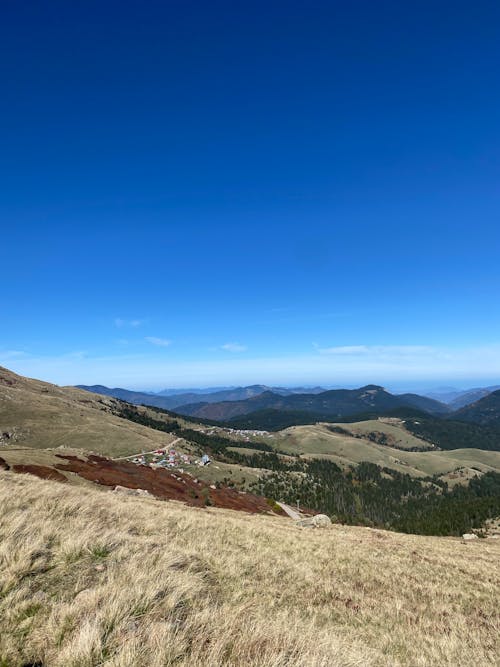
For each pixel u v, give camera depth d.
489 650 10.22
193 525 16.89
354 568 17.05
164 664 5.04
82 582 7.51
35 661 5.12
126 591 6.81
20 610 6.18
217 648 5.45
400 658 8.65
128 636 5.56
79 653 5.07
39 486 15.42
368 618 11.39
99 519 12.45
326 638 6.74
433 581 17.36
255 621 6.63
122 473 78.38
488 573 20.25
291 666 5.39
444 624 12.02
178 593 7.26
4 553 7.91
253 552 15.09
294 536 22.22
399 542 27.48
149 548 10.37
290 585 12.42
